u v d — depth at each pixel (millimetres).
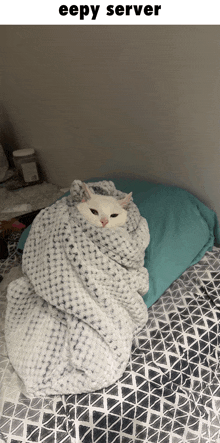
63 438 862
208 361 1060
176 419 905
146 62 1449
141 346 1097
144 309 1149
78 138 2059
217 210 1514
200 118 1379
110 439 871
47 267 1043
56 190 2412
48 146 2371
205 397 969
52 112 2152
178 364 1036
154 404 929
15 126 2623
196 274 1361
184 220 1402
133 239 1138
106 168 1978
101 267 1056
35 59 2039
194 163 1491
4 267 1468
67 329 1015
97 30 1568
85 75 1765
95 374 940
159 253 1305
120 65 1560
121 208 1132
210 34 1213
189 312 1200
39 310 1071
